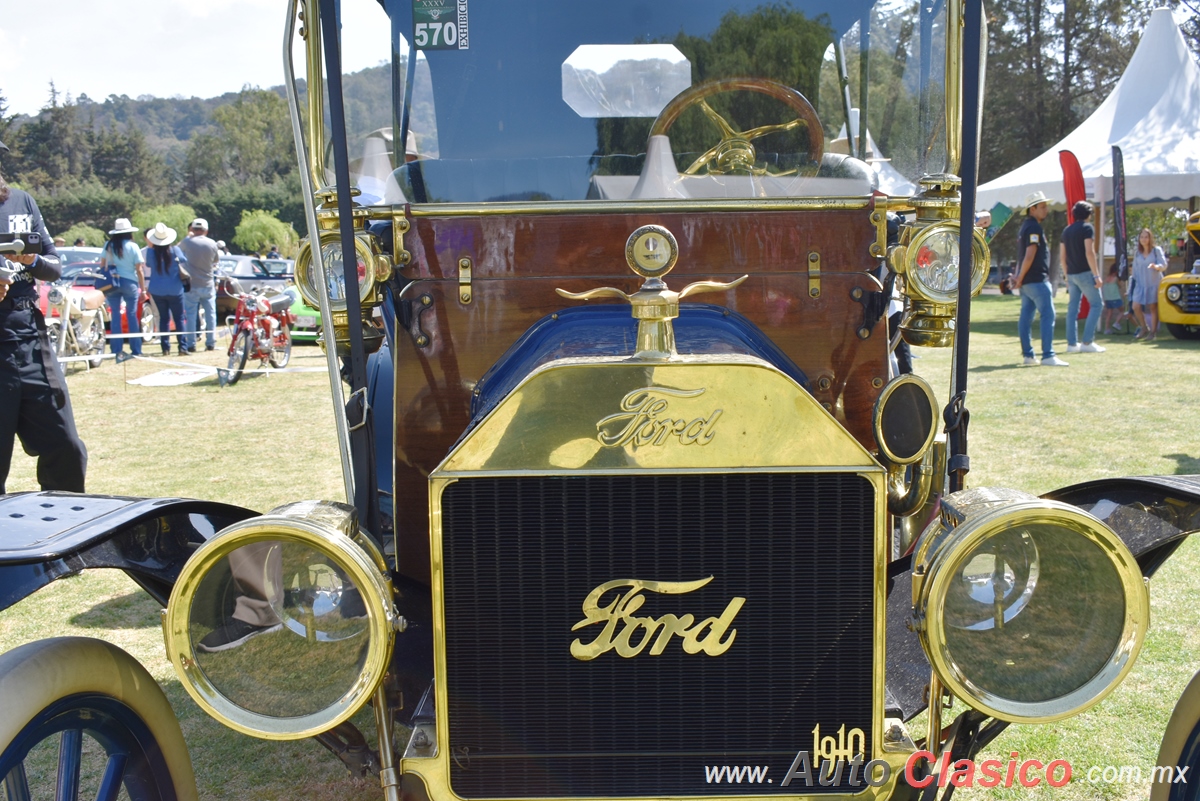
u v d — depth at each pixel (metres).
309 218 2.01
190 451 7.50
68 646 1.82
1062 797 2.64
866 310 2.36
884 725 1.79
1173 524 1.92
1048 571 1.74
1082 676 1.68
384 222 2.43
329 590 1.74
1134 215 25.56
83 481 4.57
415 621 2.24
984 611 1.74
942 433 2.24
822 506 1.67
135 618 4.12
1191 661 3.41
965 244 1.96
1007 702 1.66
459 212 2.33
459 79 2.55
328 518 1.71
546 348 2.08
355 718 3.24
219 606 1.72
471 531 1.69
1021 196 15.77
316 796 2.77
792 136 2.65
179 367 13.33
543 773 1.76
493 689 1.74
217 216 64.38
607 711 1.74
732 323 2.22
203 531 2.05
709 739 1.75
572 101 2.56
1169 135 14.77
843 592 1.69
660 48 2.55
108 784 1.91
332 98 1.95
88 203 73.50
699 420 1.65
